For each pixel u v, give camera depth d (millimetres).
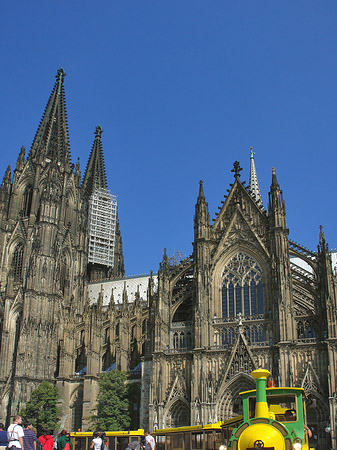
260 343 106188
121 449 71812
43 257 151375
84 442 73062
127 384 126688
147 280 176250
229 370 104188
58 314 150125
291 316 105438
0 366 144625
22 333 140000
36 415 126438
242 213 119750
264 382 39875
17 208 167875
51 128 180625
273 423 37625
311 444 96562
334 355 98625
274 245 113062
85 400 130875
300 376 100688
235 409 102625
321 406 97812
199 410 102625
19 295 151500
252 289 113938
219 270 118000
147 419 112812
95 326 138875
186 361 109938
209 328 111375
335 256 140250
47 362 141000
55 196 161000
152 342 115250
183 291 120562
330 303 102062
